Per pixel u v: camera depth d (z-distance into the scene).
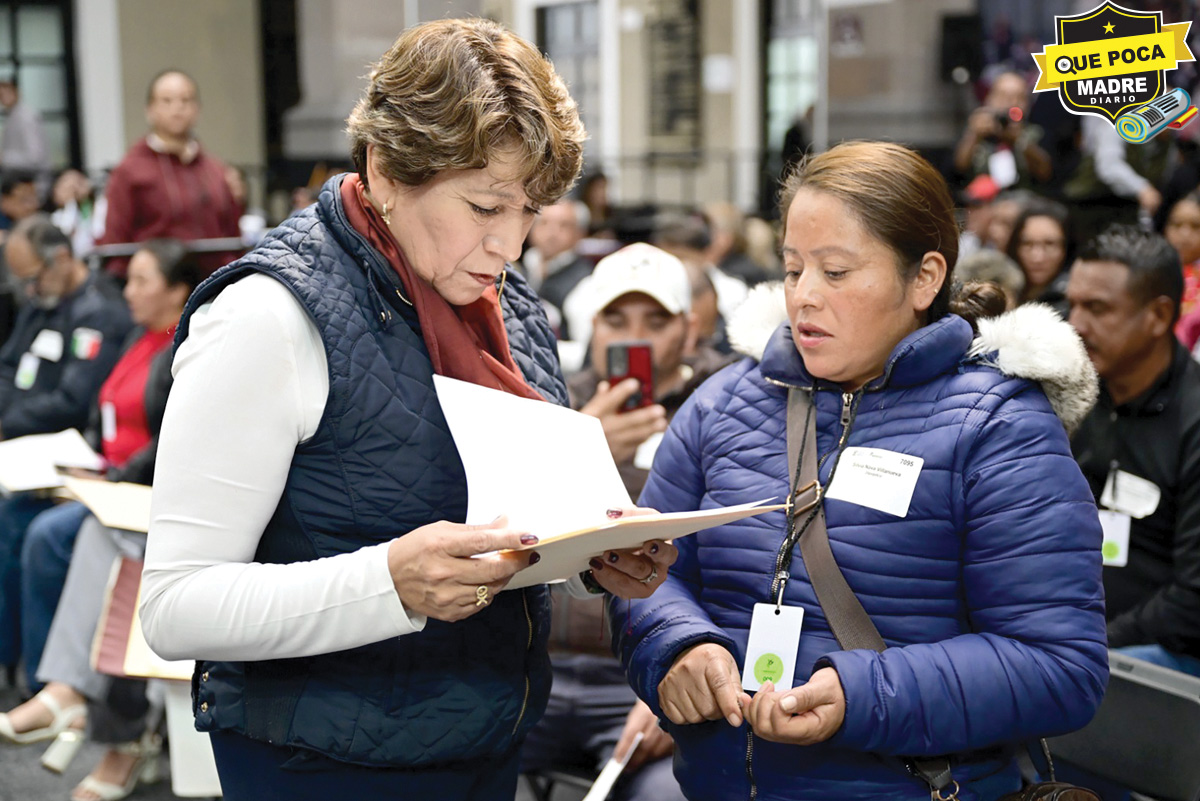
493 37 1.18
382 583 1.11
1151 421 2.18
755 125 9.54
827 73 8.23
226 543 1.16
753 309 1.57
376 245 1.22
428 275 1.23
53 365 3.95
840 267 1.35
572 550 1.13
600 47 9.94
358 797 1.25
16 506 3.47
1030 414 1.33
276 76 9.43
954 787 1.33
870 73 8.02
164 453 1.16
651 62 9.74
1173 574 2.16
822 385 1.44
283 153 9.49
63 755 2.94
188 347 1.18
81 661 2.83
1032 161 5.36
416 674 1.24
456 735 1.25
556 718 2.22
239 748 1.26
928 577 1.33
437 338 1.23
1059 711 1.28
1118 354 2.17
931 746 1.27
